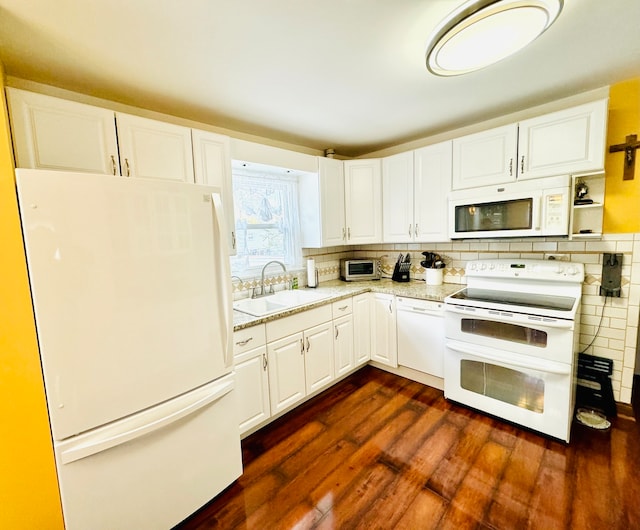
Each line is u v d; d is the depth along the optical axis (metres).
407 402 2.39
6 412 1.03
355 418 2.21
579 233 2.08
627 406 2.11
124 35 1.29
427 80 1.78
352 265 3.29
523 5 1.12
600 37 1.43
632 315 2.04
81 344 1.10
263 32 1.31
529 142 2.10
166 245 1.30
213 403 1.50
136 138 1.68
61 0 1.07
